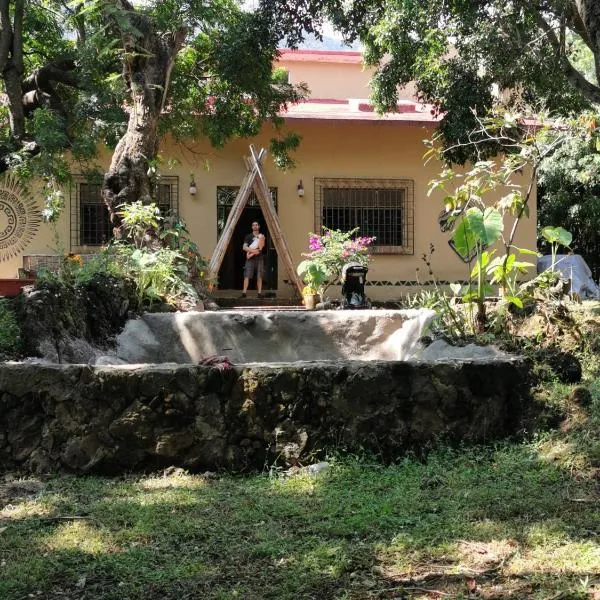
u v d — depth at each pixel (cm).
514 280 793
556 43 1095
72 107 1357
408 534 378
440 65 1186
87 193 1502
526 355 620
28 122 1336
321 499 439
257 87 1338
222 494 457
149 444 504
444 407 524
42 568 345
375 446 512
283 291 1555
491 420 535
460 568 338
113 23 1048
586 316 725
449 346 724
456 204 814
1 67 1252
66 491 474
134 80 1051
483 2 1148
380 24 1198
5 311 653
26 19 1423
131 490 471
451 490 450
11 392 518
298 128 1570
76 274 802
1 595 321
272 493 456
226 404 510
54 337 677
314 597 313
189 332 821
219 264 1373
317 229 1573
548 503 417
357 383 515
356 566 343
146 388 507
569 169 1705
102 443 507
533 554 349
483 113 1186
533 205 1614
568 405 552
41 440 514
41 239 1486
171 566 345
